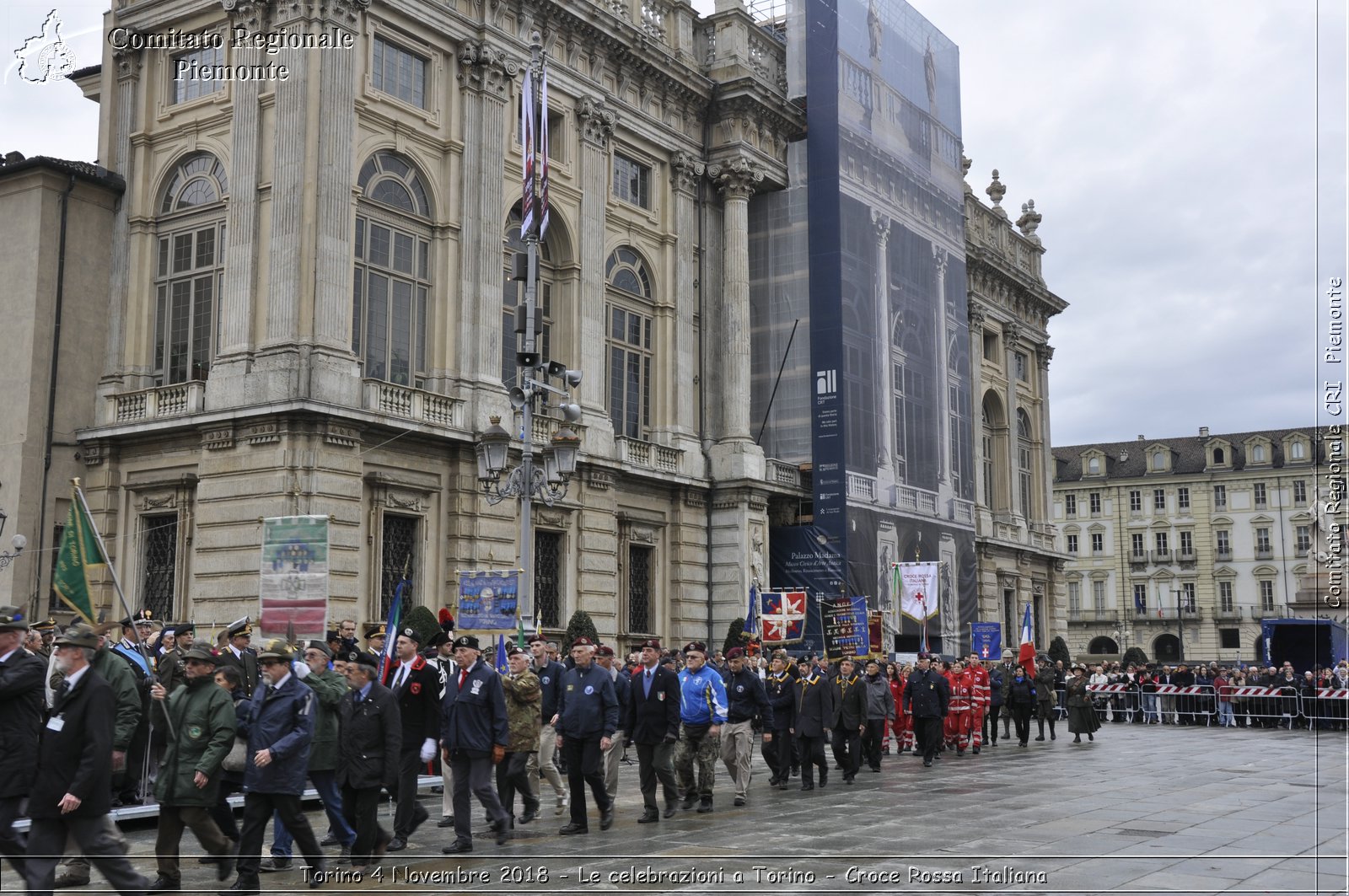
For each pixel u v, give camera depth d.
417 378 32.41
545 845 14.52
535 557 34.69
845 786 21.52
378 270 31.47
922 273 50.03
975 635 40.59
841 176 44.41
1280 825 16.08
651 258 40.97
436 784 20.56
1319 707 41.16
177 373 31.56
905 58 50.16
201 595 28.80
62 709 10.12
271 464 28.20
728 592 40.91
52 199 31.81
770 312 44.84
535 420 34.59
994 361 64.19
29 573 30.23
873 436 44.94
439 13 33.16
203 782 11.38
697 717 17.69
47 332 31.34
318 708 13.07
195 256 31.61
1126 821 16.42
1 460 30.77
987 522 59.25
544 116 23.83
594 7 37.66
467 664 14.39
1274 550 105.56
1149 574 110.19
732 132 43.16
